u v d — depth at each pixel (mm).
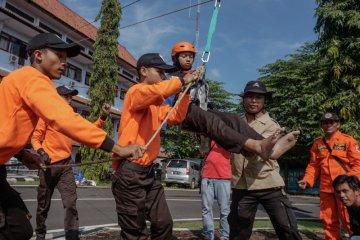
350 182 4191
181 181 21281
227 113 3920
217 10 3588
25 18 19391
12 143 2520
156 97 3080
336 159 5410
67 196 4781
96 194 13344
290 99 25344
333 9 10180
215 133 3502
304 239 6211
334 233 5391
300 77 24906
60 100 2484
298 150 26312
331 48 9906
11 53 18688
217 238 5891
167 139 26141
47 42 2730
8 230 2547
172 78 3172
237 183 4270
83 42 24266
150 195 3383
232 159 4348
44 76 2600
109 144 2471
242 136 3432
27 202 9281
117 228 6363
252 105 4355
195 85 3959
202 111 3602
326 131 5621
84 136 2395
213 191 5477
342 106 9719
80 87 24594
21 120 2521
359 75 9773
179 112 3543
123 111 3359
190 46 4105
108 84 19375
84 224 7293
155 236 3439
